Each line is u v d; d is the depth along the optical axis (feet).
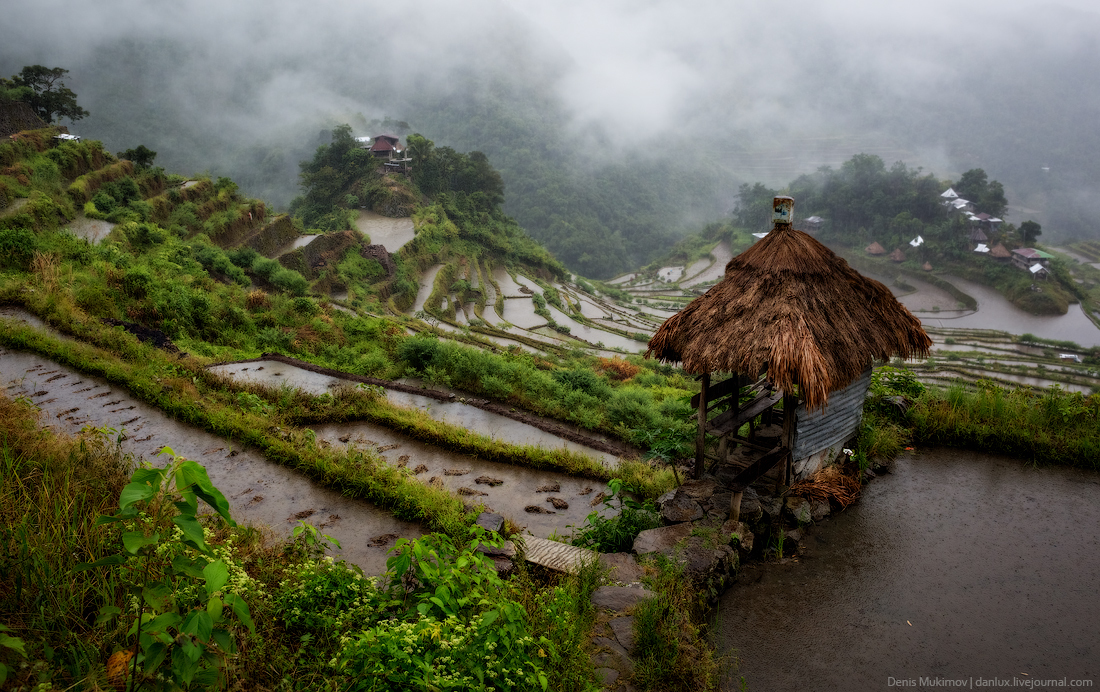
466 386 47.26
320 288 124.88
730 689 14.73
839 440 24.41
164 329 48.98
